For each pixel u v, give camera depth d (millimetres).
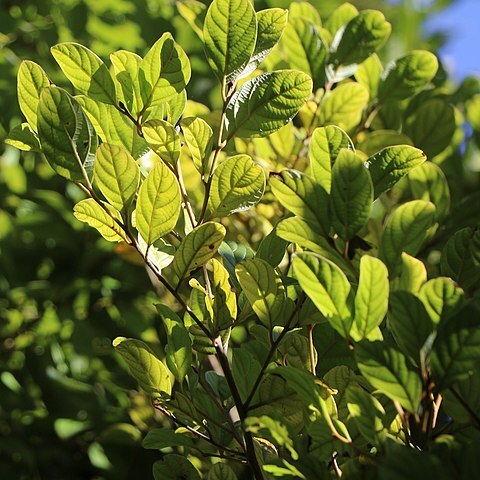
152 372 1056
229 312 1068
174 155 1071
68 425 1724
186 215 1101
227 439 1141
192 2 1302
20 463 1770
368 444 1047
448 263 1086
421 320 937
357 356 939
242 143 1367
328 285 950
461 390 975
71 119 1027
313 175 1034
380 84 1377
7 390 1812
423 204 998
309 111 1334
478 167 1752
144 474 1617
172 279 1451
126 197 1037
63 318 1885
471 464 910
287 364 1114
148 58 1066
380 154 1052
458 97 1729
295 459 964
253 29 1065
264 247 1117
